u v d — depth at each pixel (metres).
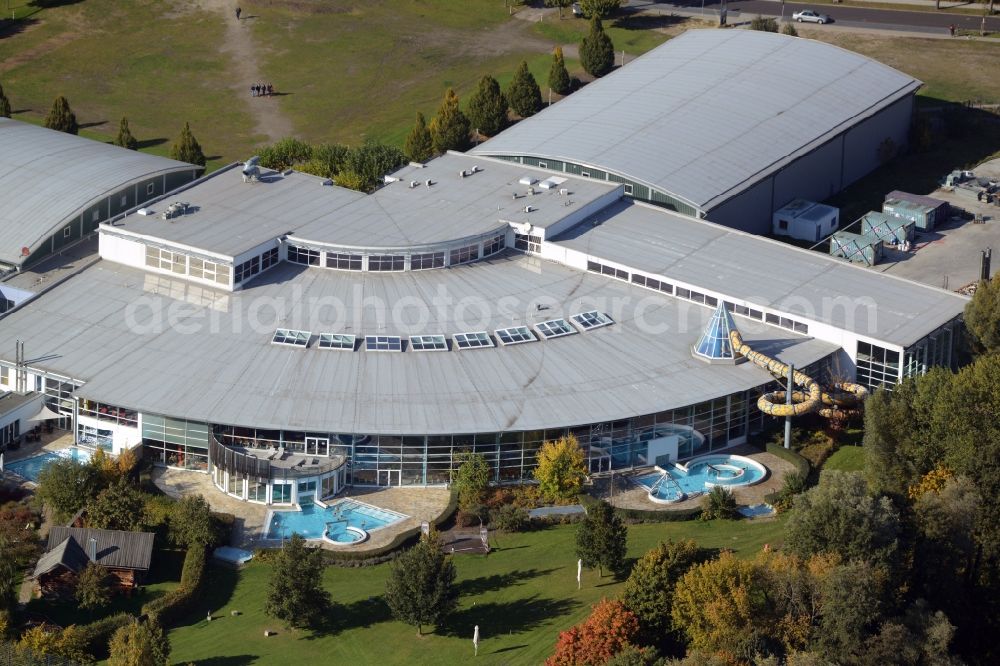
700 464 190.88
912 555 165.25
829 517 159.88
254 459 181.50
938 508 164.00
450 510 179.88
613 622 150.88
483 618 162.12
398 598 158.12
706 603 151.75
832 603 150.88
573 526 178.38
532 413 185.50
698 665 144.50
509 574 169.12
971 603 167.50
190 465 189.50
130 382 191.00
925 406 176.88
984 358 182.12
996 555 170.00
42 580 166.88
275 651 158.25
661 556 156.50
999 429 172.12
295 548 160.62
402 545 174.62
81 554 168.25
